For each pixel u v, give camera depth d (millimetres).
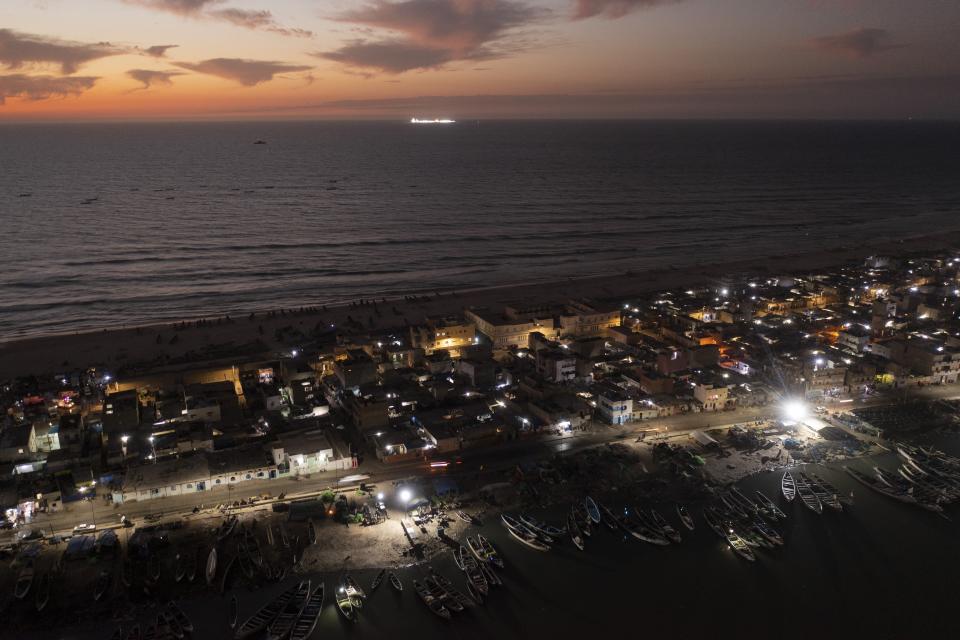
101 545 75750
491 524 82062
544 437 103562
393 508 85312
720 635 65688
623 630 66188
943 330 141000
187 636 64062
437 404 111750
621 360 131625
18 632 64125
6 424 104375
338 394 115062
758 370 124062
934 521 82875
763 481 90938
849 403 114562
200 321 170875
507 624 66562
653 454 97438
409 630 65625
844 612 68688
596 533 80688
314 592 70000
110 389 116438
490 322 145875
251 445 98125
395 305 188000
